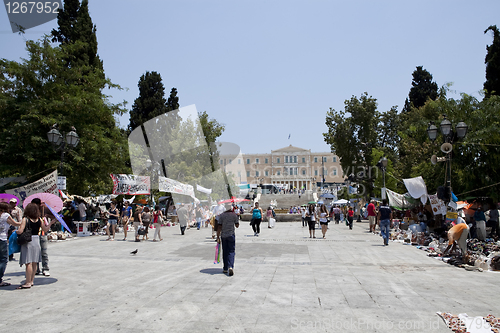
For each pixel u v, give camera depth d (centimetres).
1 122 1870
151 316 515
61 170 1537
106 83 2255
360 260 1054
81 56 3058
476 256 948
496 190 1805
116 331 454
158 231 1630
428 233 1633
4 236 714
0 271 706
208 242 1560
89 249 1295
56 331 453
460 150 1898
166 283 730
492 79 2664
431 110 3778
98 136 2006
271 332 453
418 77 4972
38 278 777
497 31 2688
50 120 1777
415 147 3109
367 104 4278
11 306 564
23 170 1869
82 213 1900
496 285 721
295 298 616
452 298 618
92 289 677
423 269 905
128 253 1192
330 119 4481
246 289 680
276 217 3609
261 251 1256
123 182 1723
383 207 1468
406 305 575
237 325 478
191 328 466
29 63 1925
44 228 732
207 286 704
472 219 1505
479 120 1902
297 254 1180
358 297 624
